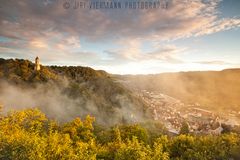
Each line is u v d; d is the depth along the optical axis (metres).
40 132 40.81
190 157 45.22
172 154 49.75
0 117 40.78
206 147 48.94
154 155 30.67
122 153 31.38
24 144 25.31
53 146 26.97
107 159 35.56
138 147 31.33
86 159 26.28
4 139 26.47
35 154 24.42
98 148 38.91
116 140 50.44
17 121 40.62
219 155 46.00
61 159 25.78
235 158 46.22
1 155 24.47
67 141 32.94
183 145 49.28
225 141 52.88
